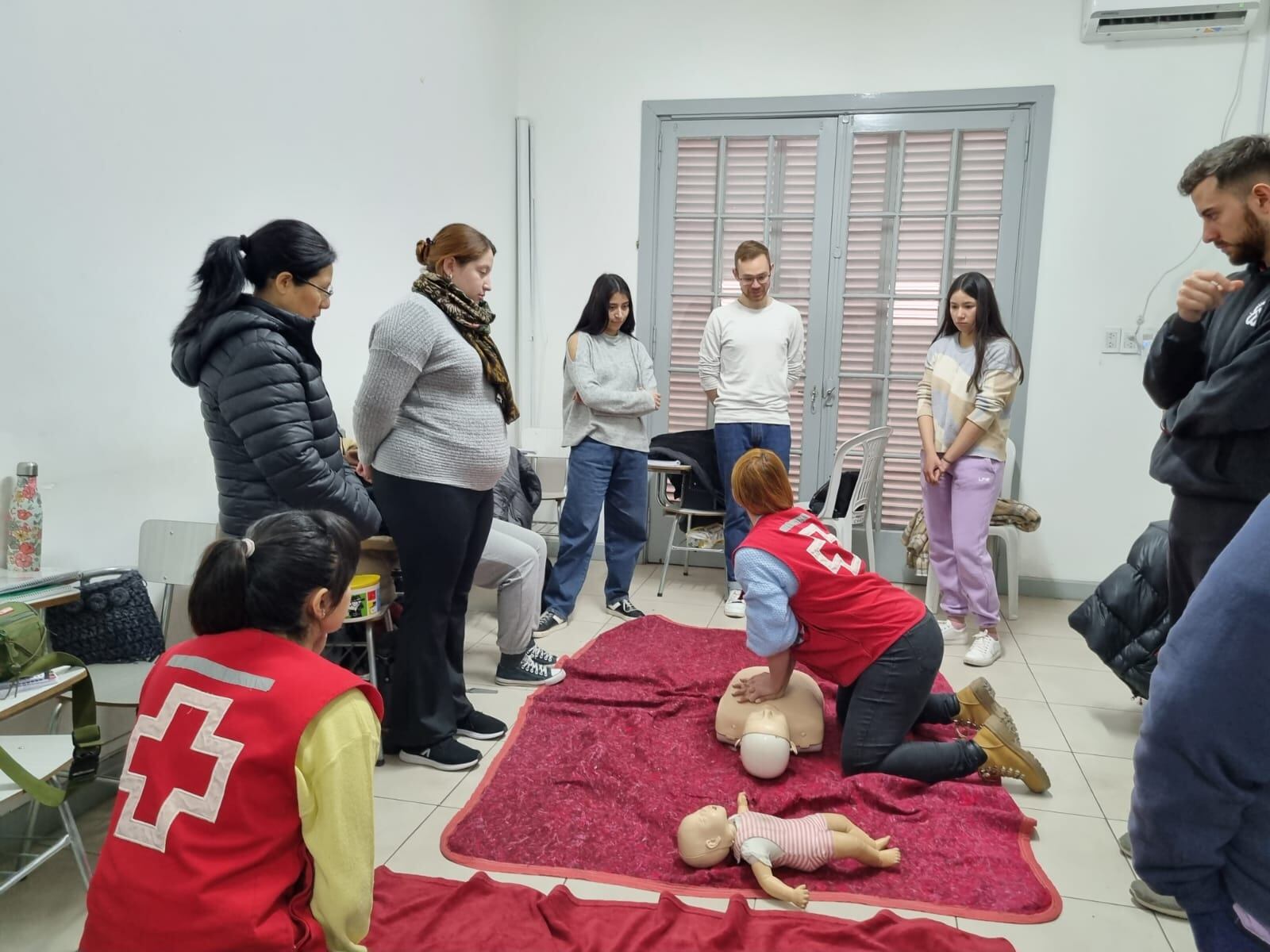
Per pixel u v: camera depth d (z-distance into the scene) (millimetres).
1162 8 3688
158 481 2379
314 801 1101
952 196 4145
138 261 2264
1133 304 4008
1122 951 1692
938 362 3463
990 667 3277
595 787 2266
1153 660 2617
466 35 4004
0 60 1864
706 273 4508
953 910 1801
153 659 2123
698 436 4160
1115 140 3945
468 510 2320
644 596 4148
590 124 4523
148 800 1094
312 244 2027
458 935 1665
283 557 1167
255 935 1050
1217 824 733
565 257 4648
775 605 2217
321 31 2963
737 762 2436
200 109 2439
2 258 1902
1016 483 4199
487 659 3217
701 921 1729
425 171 3719
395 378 2182
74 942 1668
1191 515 1854
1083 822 2172
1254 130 3797
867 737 2270
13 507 1924
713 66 4348
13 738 1730
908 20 4102
